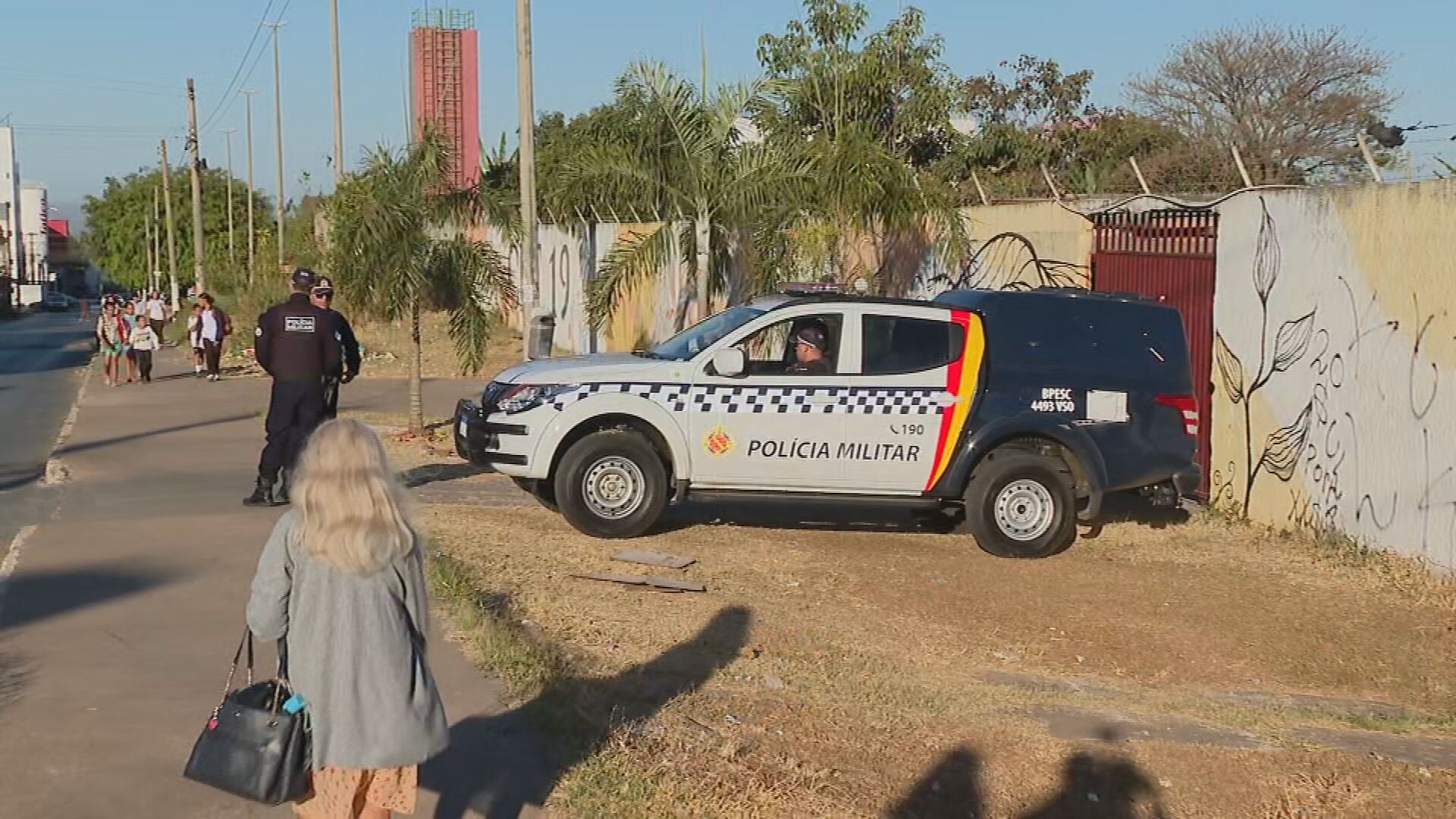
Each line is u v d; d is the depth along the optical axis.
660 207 17.75
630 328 24.69
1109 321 11.32
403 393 22.92
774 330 11.17
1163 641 8.84
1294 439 12.00
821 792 5.94
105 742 6.14
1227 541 11.77
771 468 10.97
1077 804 6.11
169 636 7.87
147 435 17.23
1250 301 12.67
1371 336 10.92
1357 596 9.98
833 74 24.12
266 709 4.30
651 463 10.93
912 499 11.09
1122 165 27.28
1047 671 8.16
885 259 17.62
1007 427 10.97
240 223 93.44
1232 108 29.69
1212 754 6.76
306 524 4.27
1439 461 10.12
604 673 7.45
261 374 27.17
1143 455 11.18
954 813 5.93
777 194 16.80
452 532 10.98
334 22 35.31
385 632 4.29
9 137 122.94
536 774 5.93
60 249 153.38
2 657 7.41
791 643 8.30
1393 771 6.62
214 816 5.41
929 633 8.78
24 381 28.05
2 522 11.34
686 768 6.07
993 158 28.38
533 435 10.88
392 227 16.08
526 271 17.81
